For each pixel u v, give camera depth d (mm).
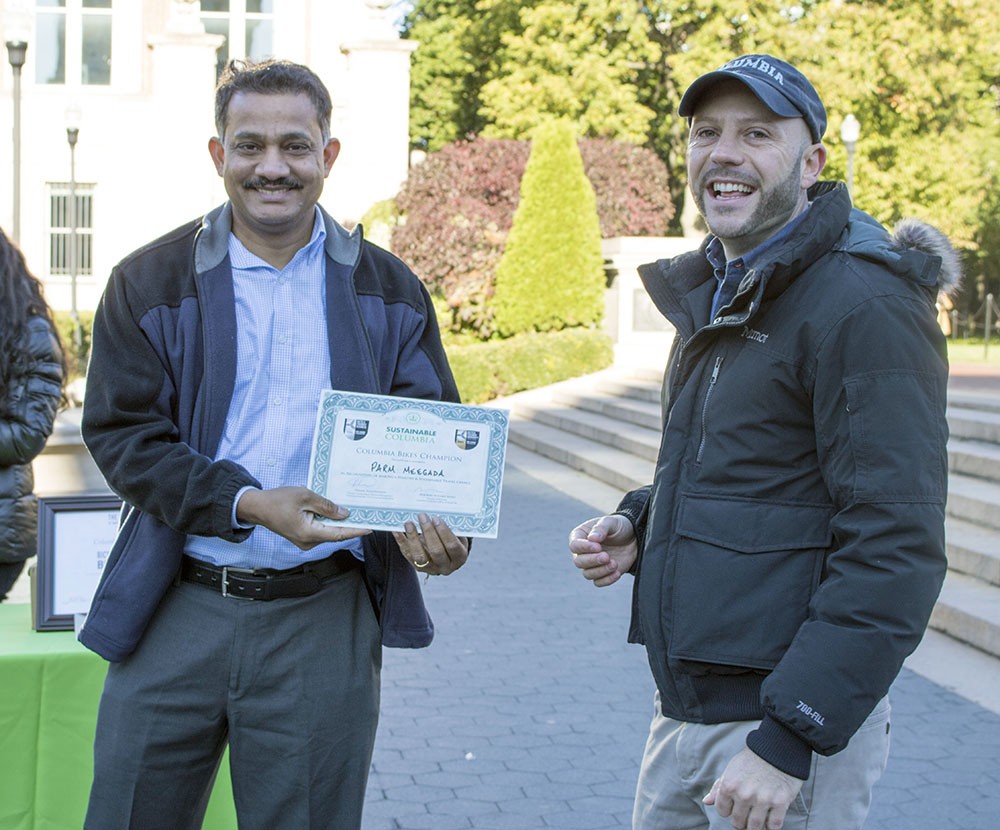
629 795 4578
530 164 19516
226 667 2721
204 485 2564
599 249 19672
